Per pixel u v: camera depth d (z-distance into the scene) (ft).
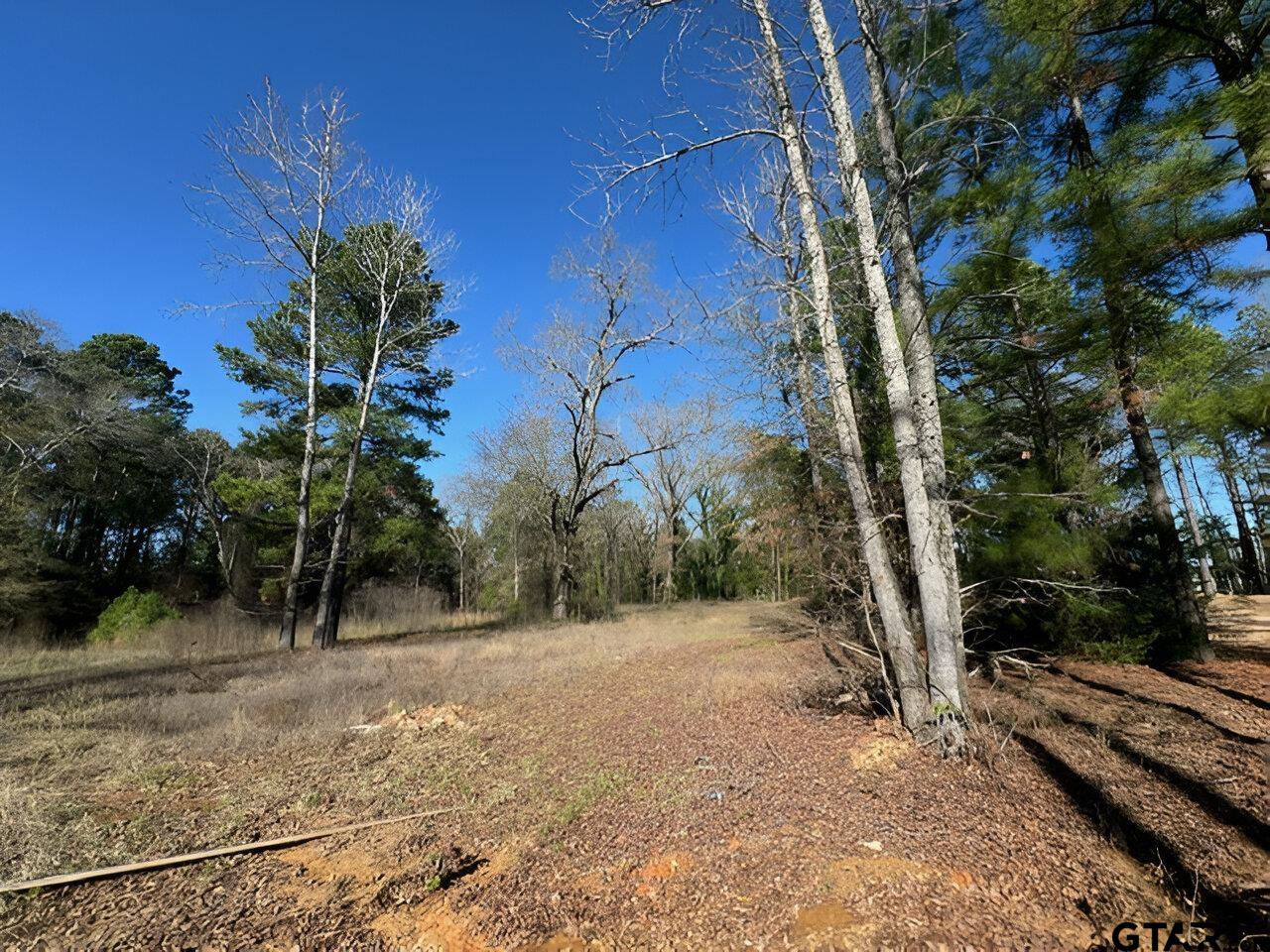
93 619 75.31
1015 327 28.58
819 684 25.98
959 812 14.26
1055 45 20.99
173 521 104.58
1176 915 10.46
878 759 17.60
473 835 14.97
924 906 10.78
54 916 11.73
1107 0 19.40
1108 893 11.14
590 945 10.44
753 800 15.61
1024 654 31.65
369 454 80.33
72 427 75.20
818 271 21.63
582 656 42.86
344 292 67.82
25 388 71.15
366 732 24.41
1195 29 19.15
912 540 19.07
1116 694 24.30
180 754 21.54
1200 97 19.38
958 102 22.11
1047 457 31.30
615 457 91.76
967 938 9.89
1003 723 20.56
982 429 31.83
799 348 27.27
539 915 11.36
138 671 41.98
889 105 20.75
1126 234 21.71
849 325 29.99
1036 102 25.26
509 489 89.45
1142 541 31.81
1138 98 24.44
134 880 13.07
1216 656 31.60
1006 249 24.48
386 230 64.13
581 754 20.39
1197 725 20.11
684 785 16.90
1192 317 25.96
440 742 22.75
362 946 10.69
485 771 19.40
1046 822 13.76
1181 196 19.72
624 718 24.57
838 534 24.40
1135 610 30.48
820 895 11.30
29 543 67.72
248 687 33.78
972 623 32.24
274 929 11.22
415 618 81.92
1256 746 17.93
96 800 17.40
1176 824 13.52
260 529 73.72
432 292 66.23
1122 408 32.01
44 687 35.47
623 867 12.92
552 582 86.28
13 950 10.72
